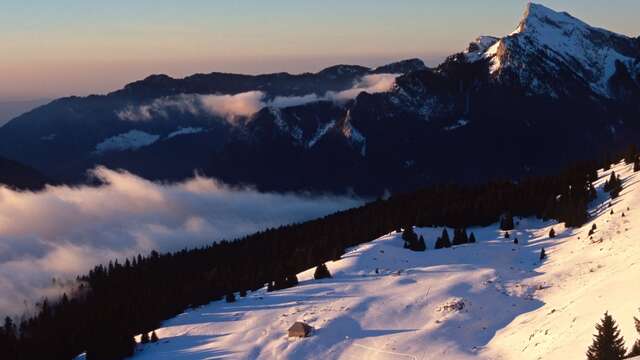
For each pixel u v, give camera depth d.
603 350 55.44
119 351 102.69
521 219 144.62
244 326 104.75
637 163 146.38
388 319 97.31
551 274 104.38
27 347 141.75
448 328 91.06
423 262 122.06
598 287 83.62
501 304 97.12
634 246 97.88
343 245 146.12
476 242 132.25
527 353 74.62
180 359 96.31
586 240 115.06
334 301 107.38
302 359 88.25
